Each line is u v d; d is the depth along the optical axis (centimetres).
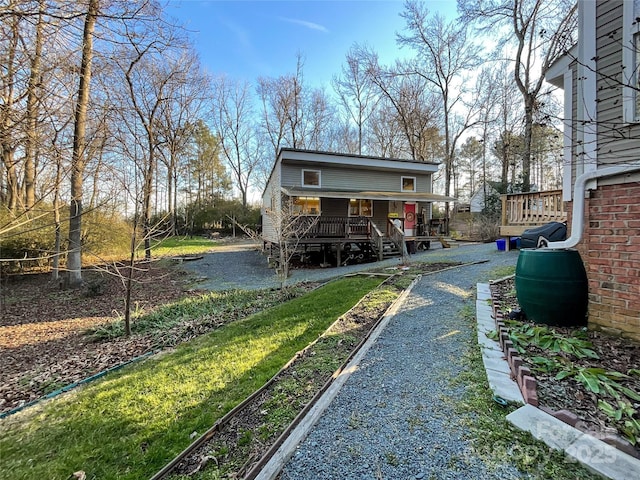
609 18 369
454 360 307
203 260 1492
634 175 294
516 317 383
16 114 370
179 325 591
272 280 1005
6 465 230
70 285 934
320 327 462
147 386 333
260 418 250
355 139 2953
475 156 3061
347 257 1277
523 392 234
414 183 1580
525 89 1432
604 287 320
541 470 168
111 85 767
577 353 280
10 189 844
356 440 207
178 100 1447
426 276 725
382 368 304
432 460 184
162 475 200
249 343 433
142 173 615
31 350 512
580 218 354
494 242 1480
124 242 1288
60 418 288
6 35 359
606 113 375
